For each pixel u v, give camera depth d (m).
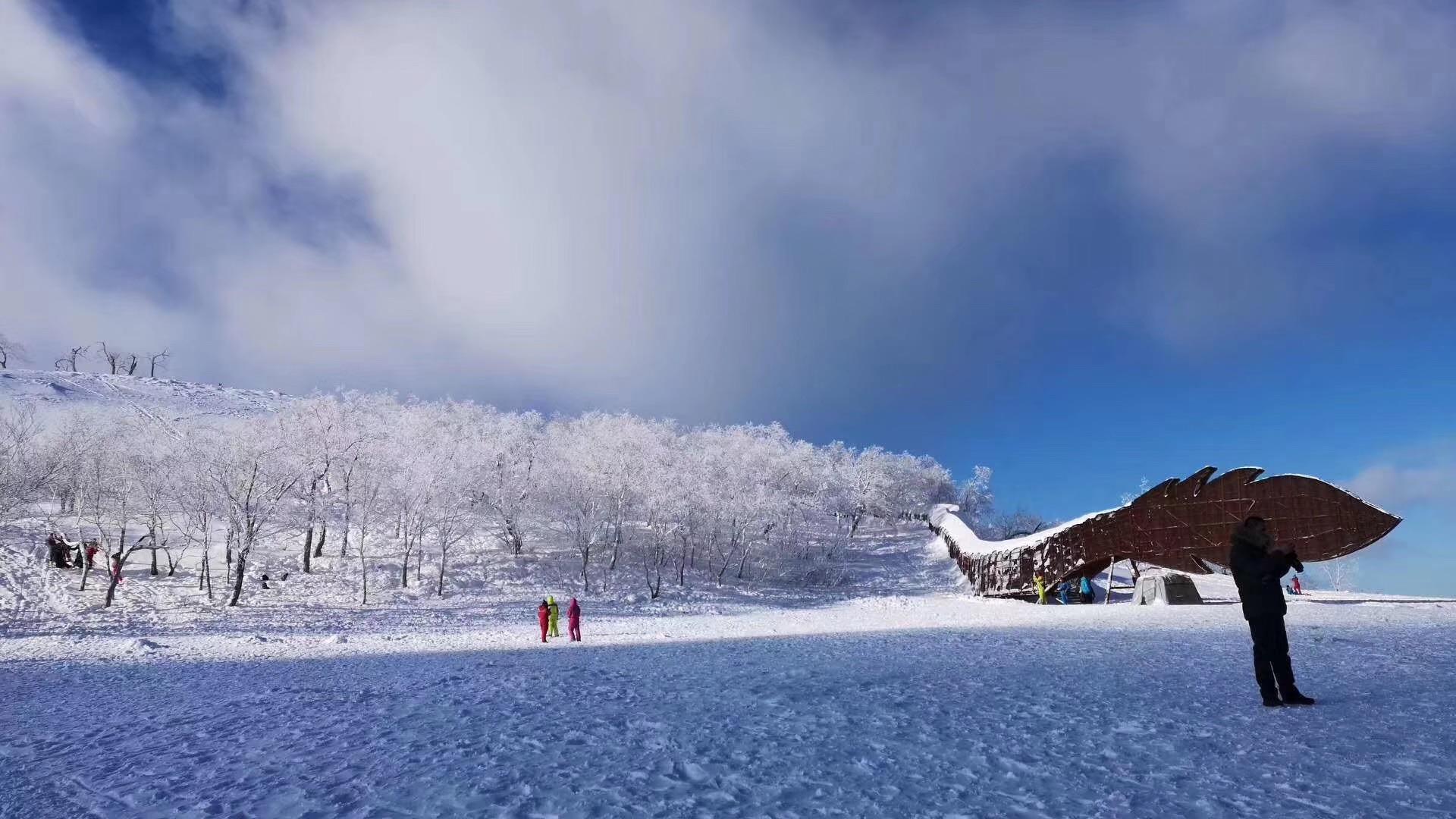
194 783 6.18
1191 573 37.38
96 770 6.83
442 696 10.62
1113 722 6.70
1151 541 38.03
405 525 54.56
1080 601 41.53
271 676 15.05
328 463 55.56
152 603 44.66
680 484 64.81
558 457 73.69
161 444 53.34
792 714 7.95
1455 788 4.50
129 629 34.62
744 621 36.00
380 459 56.84
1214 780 4.88
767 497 71.50
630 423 83.12
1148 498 38.44
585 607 48.50
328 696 11.15
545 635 26.64
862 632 24.34
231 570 55.53
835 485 92.25
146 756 7.33
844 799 4.93
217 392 135.25
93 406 82.94
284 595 49.41
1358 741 5.61
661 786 5.43
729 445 91.06
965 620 29.84
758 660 14.66
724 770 5.75
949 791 4.97
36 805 5.75
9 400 95.56
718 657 15.70
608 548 67.19
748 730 7.22
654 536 64.25
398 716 8.97
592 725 7.82
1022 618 29.44
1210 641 14.49
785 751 6.27
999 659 12.65
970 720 7.16
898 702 8.33
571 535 64.00
